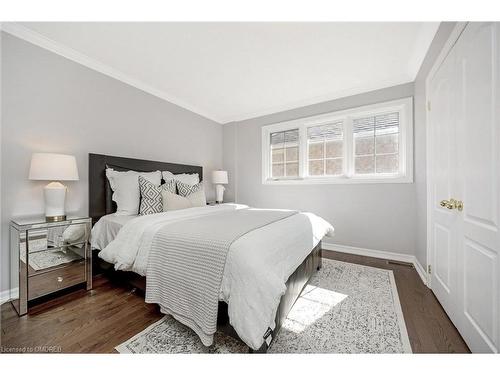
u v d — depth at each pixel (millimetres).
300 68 2465
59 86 2098
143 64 2385
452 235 1497
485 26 1093
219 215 2191
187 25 1796
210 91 3086
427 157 2047
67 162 1882
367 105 2928
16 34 1819
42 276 1752
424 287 2014
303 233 1834
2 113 1766
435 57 1849
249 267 1115
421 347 1257
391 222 2799
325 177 3330
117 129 2596
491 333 1046
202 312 1188
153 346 1248
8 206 1795
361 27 1819
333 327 1440
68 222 1831
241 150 4176
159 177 2738
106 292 1904
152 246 1538
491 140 1054
